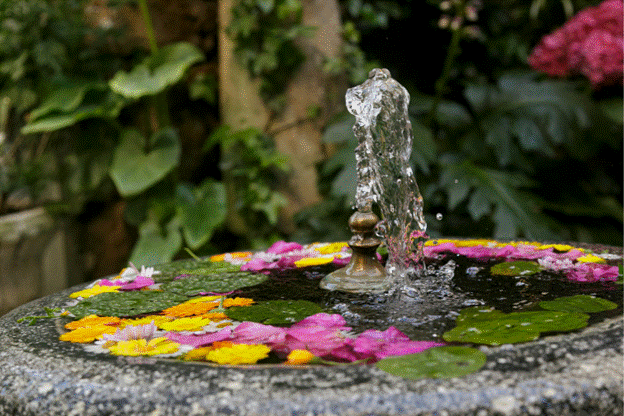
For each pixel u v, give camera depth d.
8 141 2.97
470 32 2.78
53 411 0.52
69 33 2.91
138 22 3.09
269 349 0.60
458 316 0.71
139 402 0.50
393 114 0.97
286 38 2.80
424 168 2.65
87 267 3.15
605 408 0.48
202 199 2.89
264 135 2.92
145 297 0.88
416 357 0.55
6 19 2.83
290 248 1.21
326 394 0.48
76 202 3.03
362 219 0.90
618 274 0.91
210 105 3.31
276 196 2.90
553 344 0.56
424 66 3.79
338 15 2.98
